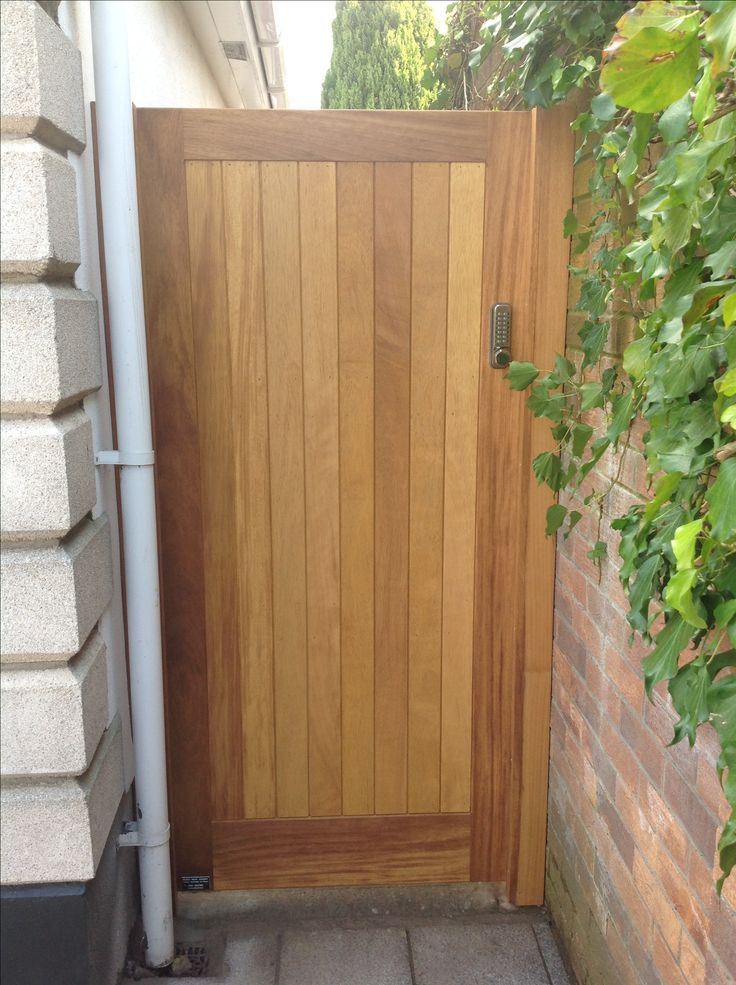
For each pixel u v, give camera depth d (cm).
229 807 234
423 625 228
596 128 165
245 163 202
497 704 232
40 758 168
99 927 185
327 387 214
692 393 120
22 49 148
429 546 224
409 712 232
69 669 170
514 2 191
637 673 168
